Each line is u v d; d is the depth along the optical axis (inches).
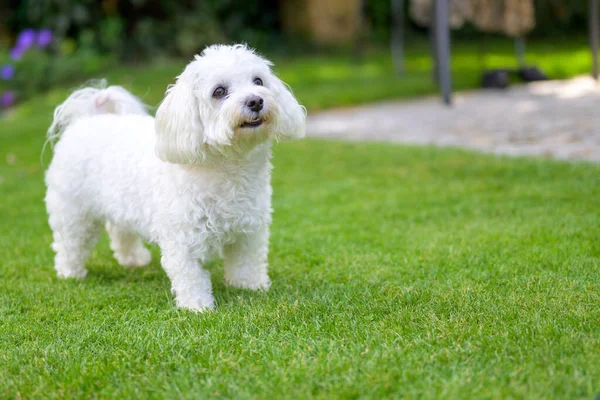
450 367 105.0
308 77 542.3
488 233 185.6
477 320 125.0
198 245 145.0
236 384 104.6
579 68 551.2
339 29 710.5
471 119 376.5
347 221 213.0
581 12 785.6
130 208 153.4
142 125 158.9
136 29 626.5
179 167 143.3
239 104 135.0
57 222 171.5
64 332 133.3
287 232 205.3
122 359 116.4
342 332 123.9
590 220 186.7
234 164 142.3
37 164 327.3
